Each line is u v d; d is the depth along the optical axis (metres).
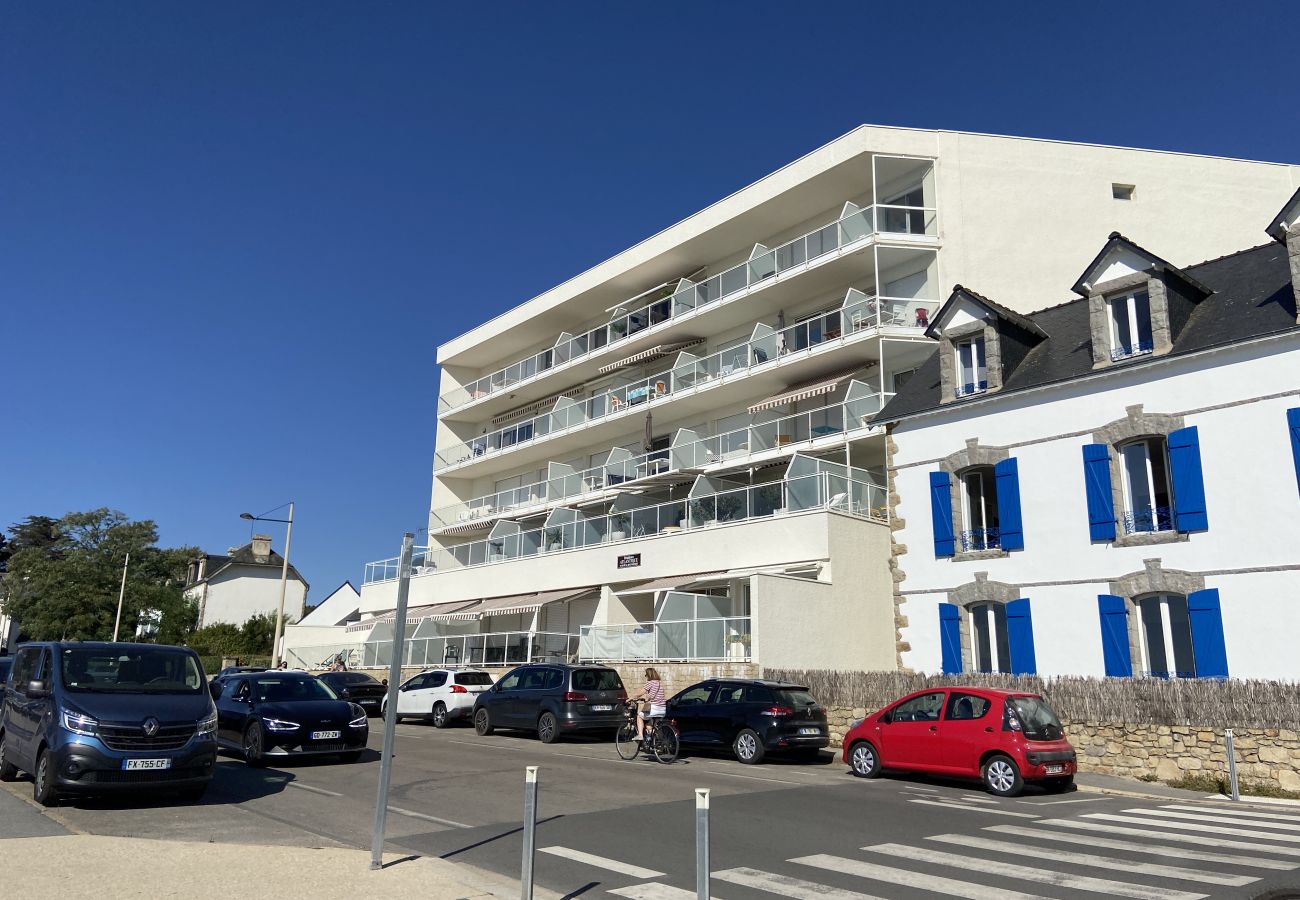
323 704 16.06
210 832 9.67
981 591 20.33
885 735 14.94
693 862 8.52
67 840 8.48
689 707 18.14
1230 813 11.73
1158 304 18.41
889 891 7.42
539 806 11.66
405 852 8.73
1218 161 29.69
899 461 22.73
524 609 31.14
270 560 78.31
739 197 32.66
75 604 63.59
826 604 22.73
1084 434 19.17
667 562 27.91
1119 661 17.83
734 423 33.34
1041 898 7.17
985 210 27.97
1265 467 16.47
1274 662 15.86
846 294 28.78
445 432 48.41
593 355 38.28
